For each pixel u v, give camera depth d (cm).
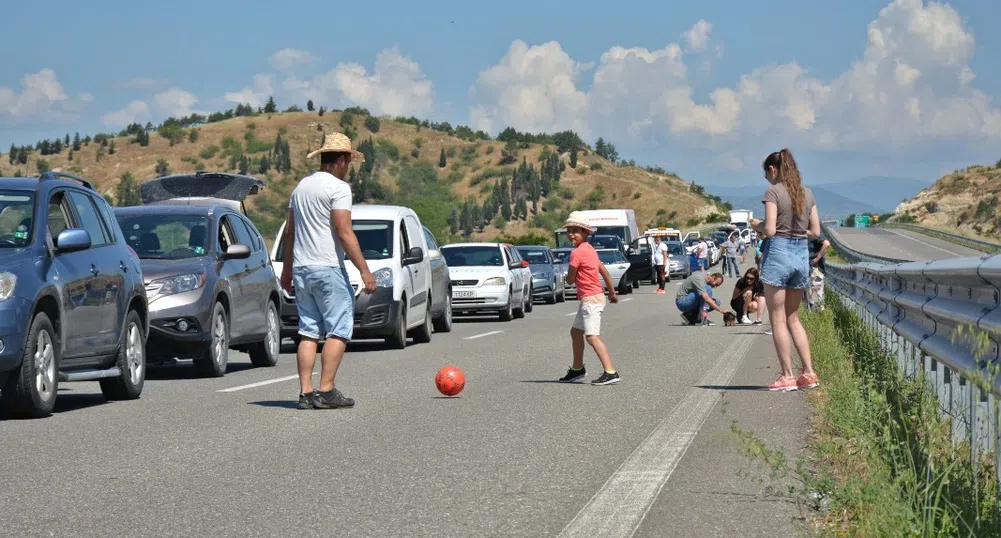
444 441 821
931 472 587
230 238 1480
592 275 1213
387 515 584
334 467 718
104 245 1125
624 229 5522
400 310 1755
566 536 540
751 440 625
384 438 835
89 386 1287
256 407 1025
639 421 921
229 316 1404
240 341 1443
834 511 577
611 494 635
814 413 947
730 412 971
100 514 586
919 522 492
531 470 708
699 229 12300
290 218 1027
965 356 756
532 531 550
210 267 1362
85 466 724
